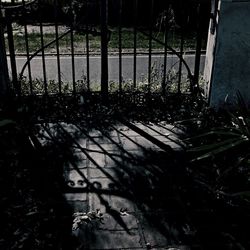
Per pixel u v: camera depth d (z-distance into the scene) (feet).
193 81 17.54
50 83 18.83
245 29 15.24
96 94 17.84
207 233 10.30
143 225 10.54
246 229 10.46
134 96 17.49
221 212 11.08
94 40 34.40
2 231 10.26
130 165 13.32
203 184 12.30
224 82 16.03
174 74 20.25
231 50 15.53
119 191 11.94
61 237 10.06
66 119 16.37
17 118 16.06
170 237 10.13
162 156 13.87
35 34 36.35
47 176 12.59
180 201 11.51
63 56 29.68
